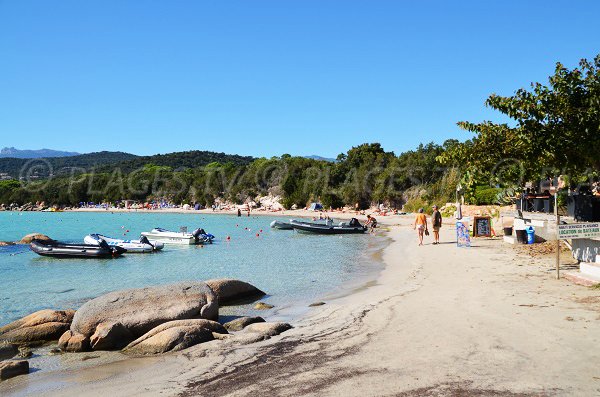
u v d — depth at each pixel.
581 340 7.02
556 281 11.92
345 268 20.09
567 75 11.41
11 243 33.72
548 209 21.86
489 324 8.27
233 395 5.79
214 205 104.94
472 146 13.67
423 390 5.49
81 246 26.33
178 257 25.70
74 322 9.72
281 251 28.02
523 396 5.18
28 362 8.08
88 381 7.01
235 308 12.63
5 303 14.11
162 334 8.62
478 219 26.28
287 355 7.46
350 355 7.16
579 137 11.36
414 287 13.07
